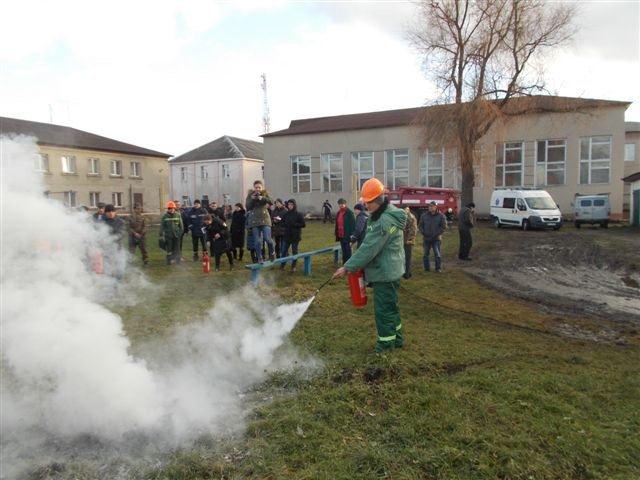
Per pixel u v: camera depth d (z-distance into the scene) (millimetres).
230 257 12250
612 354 5617
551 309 8312
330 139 36844
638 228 23672
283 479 3139
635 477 3174
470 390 4375
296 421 3871
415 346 5645
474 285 10422
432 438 3596
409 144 34375
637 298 9391
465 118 26562
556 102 28578
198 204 13523
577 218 24609
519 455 3375
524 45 26328
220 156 51219
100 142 39500
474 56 26406
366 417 3926
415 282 10484
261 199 11594
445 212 24781
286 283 10047
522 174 31391
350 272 5305
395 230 5195
